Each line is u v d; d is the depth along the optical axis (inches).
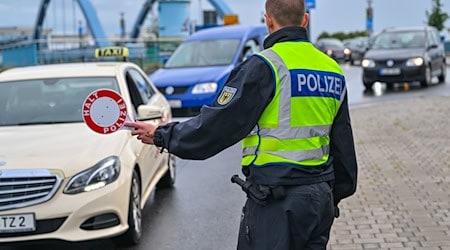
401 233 245.8
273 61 130.2
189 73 582.9
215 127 128.2
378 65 805.9
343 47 1653.5
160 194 329.7
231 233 260.8
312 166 132.0
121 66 315.3
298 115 130.7
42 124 267.7
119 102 139.6
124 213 232.4
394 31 864.9
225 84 132.0
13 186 218.5
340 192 146.2
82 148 234.4
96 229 223.0
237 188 338.6
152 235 260.1
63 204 218.1
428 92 759.7
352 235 245.4
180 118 565.0
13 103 283.1
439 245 231.1
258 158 131.3
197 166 401.4
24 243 218.5
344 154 142.3
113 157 233.3
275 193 129.6
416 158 385.4
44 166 221.5
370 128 503.2
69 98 283.6
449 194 299.6
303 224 130.0
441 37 915.4
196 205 305.6
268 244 129.6
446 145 421.7
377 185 321.7
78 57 1266.0
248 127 129.3
